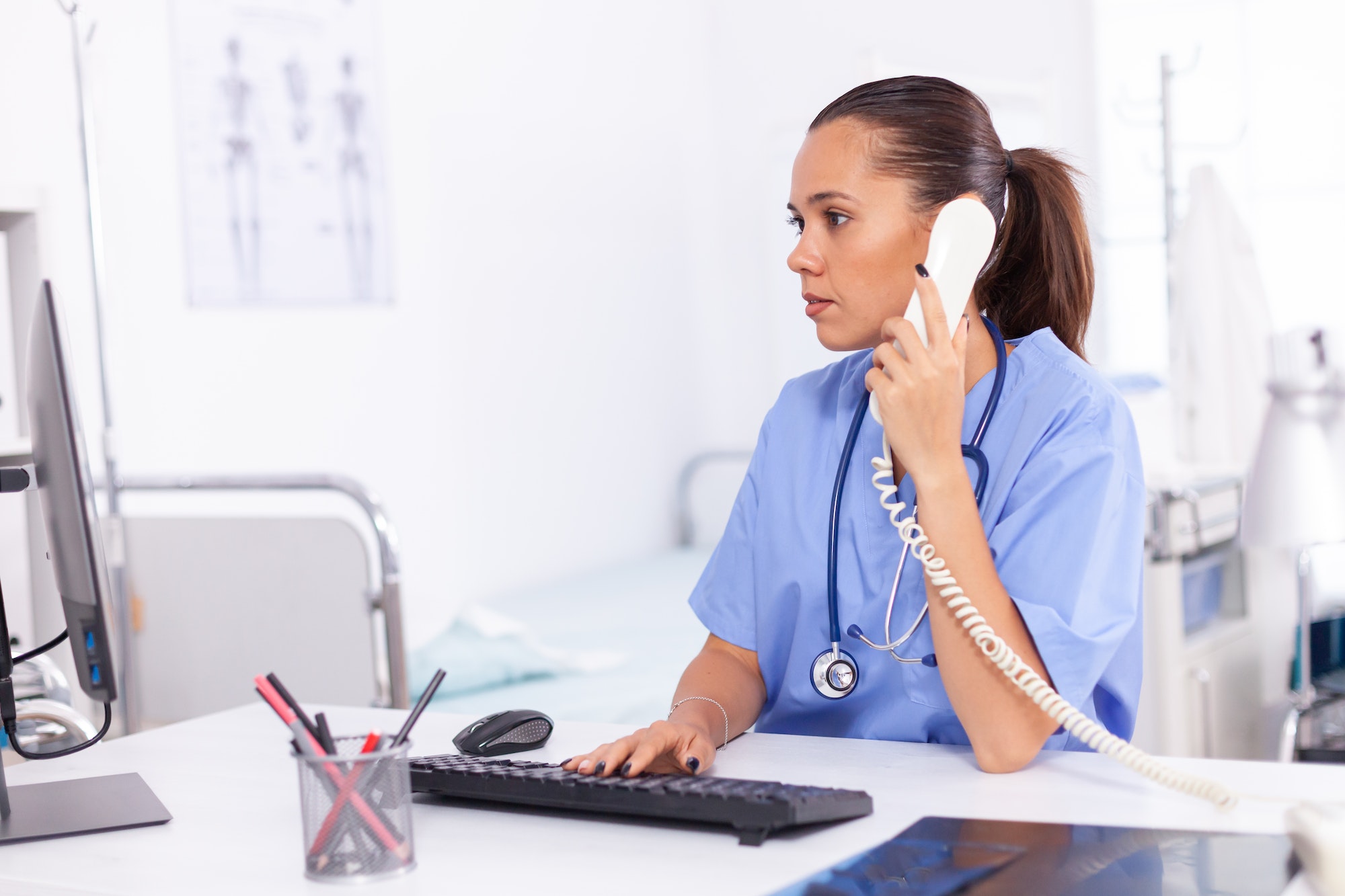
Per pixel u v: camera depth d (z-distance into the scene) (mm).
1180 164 3785
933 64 4270
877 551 1125
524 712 1094
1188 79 3764
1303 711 2525
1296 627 2746
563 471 4047
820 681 1120
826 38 4523
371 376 3312
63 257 2504
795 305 4594
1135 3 3830
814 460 1200
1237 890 706
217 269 2875
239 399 2934
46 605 2014
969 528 958
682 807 841
